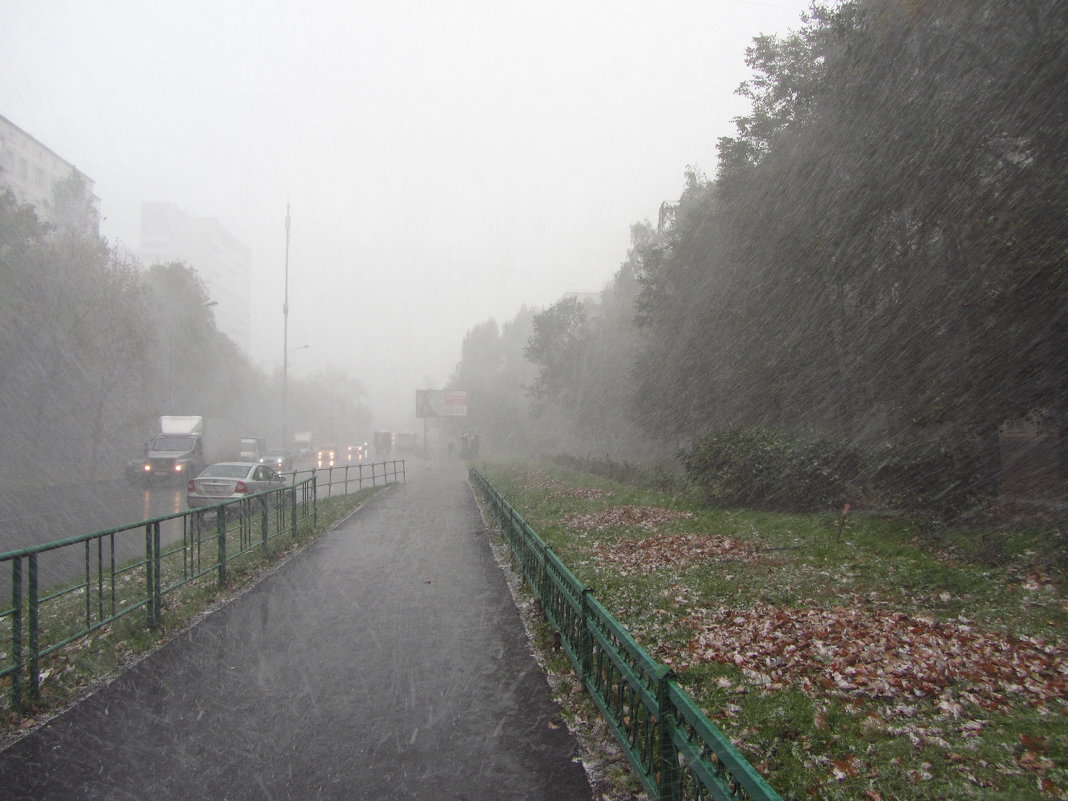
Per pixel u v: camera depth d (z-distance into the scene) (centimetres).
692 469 1478
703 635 631
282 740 444
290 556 1109
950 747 407
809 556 923
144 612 702
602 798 375
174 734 452
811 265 1588
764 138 1916
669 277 2425
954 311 1223
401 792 380
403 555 1116
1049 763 382
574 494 1955
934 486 1018
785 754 411
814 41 1723
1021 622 618
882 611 680
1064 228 1004
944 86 1227
